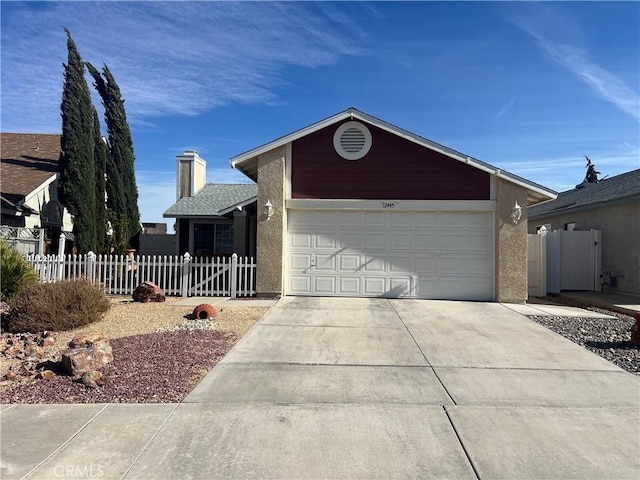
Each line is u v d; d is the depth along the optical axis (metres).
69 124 15.87
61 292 8.77
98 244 17.31
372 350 7.34
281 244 12.58
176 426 4.55
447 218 12.68
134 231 20.92
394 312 10.58
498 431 4.52
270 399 5.25
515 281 12.23
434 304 11.80
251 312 10.34
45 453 4.02
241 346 7.49
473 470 3.81
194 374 6.06
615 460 4.00
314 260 12.88
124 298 12.55
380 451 4.10
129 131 20.95
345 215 12.84
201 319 9.48
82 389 5.49
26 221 16.73
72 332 8.44
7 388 5.54
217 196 22.09
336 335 8.30
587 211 16.58
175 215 19.55
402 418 4.79
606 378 6.12
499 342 7.93
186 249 20.42
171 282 13.30
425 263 12.68
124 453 4.03
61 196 15.97
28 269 11.38
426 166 12.66
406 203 12.59
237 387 5.62
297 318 9.74
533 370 6.43
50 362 6.45
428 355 7.09
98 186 17.64
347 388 5.63
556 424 4.69
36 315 8.43
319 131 12.84
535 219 20.52
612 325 9.46
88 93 16.50
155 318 9.60
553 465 3.90
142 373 6.05
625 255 14.30
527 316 10.34
